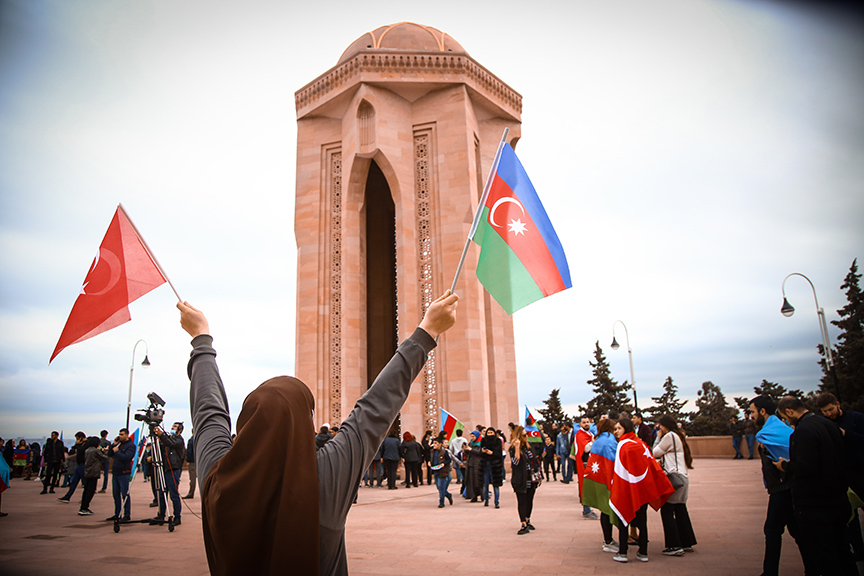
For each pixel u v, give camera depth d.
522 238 4.02
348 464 1.66
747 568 7.08
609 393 57.62
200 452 1.69
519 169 4.18
